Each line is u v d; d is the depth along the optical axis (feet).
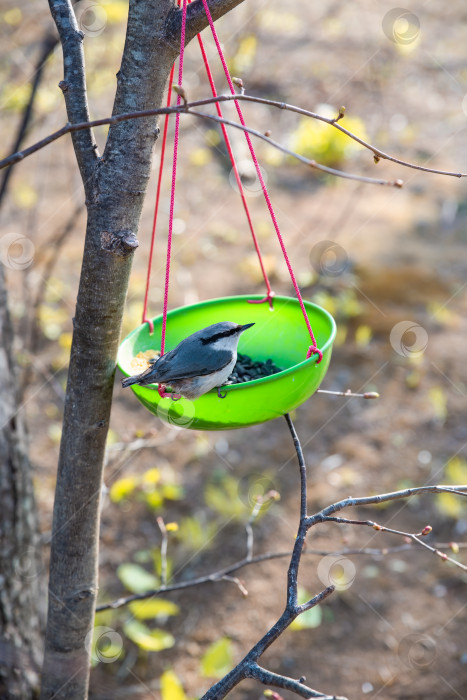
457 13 82.69
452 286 46.24
